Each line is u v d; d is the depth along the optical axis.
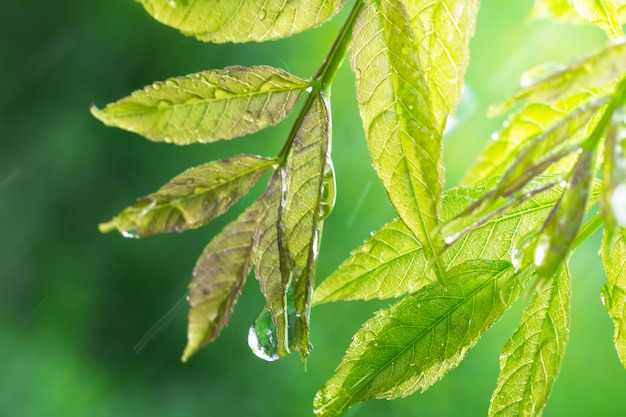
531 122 0.36
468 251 0.34
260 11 0.32
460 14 0.33
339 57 0.33
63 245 1.76
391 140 0.32
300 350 0.33
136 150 1.76
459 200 0.34
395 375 0.33
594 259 1.24
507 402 0.33
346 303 1.55
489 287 0.33
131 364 1.72
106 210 1.76
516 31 1.01
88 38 1.80
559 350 0.33
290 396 1.59
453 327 0.33
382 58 0.32
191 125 0.33
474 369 1.44
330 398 0.33
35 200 1.76
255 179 0.33
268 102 0.33
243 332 1.65
